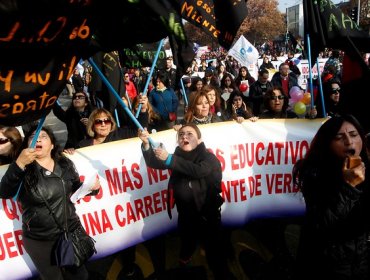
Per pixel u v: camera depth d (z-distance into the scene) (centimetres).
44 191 270
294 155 406
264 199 408
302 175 237
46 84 205
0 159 328
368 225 214
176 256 388
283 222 429
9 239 325
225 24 301
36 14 189
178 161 299
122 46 282
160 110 727
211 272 368
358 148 229
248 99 734
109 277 368
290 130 405
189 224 325
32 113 208
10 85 196
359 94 379
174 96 744
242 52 1168
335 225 214
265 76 724
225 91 866
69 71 211
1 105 197
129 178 363
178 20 282
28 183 268
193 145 316
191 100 438
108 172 356
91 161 352
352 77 385
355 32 390
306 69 1466
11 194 260
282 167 407
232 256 382
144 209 370
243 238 410
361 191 216
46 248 278
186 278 361
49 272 283
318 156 232
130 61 470
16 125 204
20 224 325
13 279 328
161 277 365
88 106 536
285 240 408
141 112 498
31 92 203
